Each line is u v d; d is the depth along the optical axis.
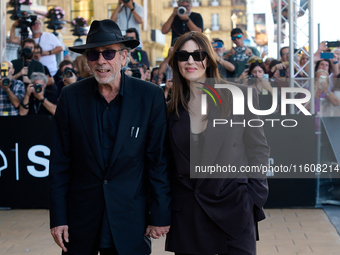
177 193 2.43
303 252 3.67
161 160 2.41
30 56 6.16
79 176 2.39
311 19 5.37
